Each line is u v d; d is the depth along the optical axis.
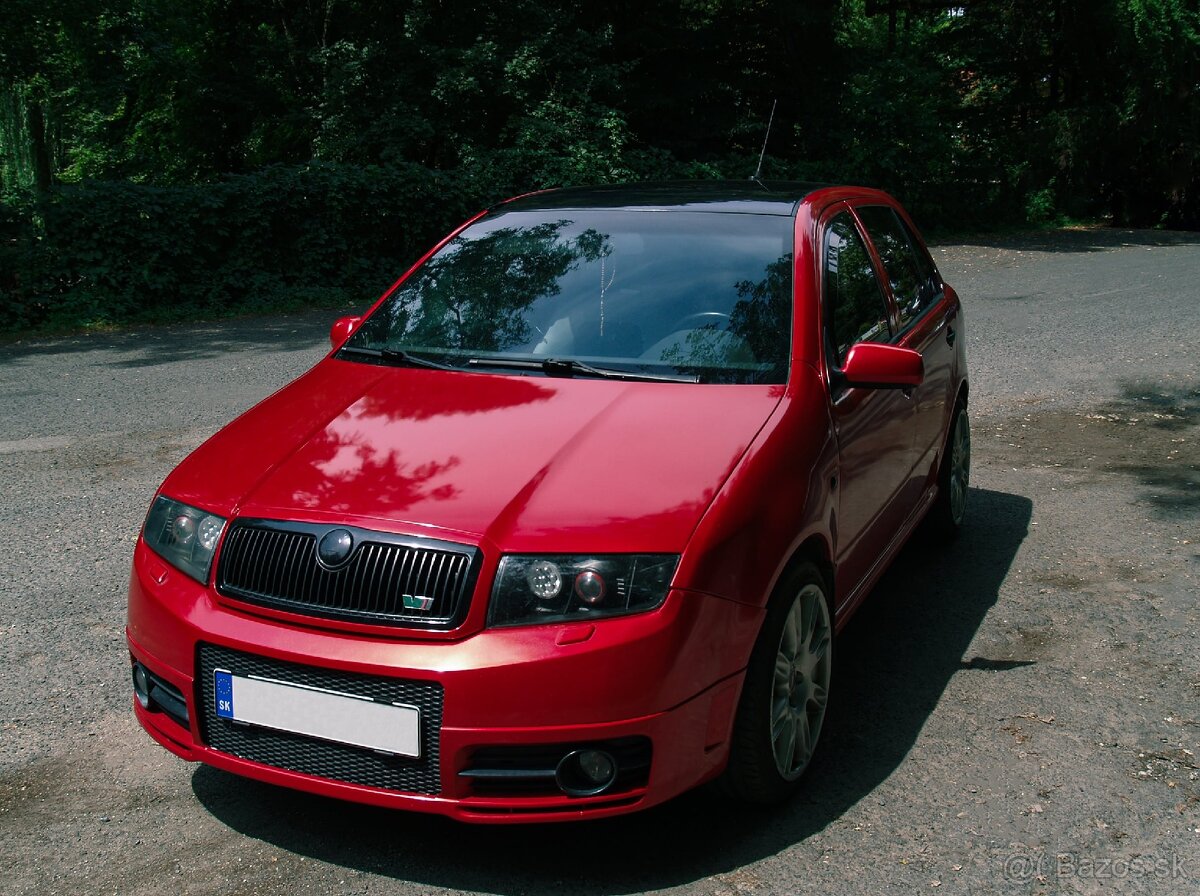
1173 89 27.19
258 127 24.39
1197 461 6.86
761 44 25.00
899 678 4.09
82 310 13.93
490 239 4.50
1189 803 3.21
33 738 3.69
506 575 2.77
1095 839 3.04
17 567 5.29
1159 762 3.45
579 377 3.61
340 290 16.12
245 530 3.00
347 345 4.13
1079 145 27.12
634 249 4.17
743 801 3.17
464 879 2.91
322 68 22.38
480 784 2.75
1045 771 3.40
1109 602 4.76
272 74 23.58
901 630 4.54
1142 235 24.38
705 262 4.03
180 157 25.30
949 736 3.64
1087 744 3.57
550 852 3.03
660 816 3.21
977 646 4.36
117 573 5.20
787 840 3.06
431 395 3.56
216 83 23.30
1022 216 27.36
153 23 21.19
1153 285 15.18
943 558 5.37
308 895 2.84
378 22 21.83
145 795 3.34
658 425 3.26
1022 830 3.09
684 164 22.44
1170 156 27.91
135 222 14.42
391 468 3.12
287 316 14.52
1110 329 11.65
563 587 2.75
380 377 3.77
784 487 3.17
